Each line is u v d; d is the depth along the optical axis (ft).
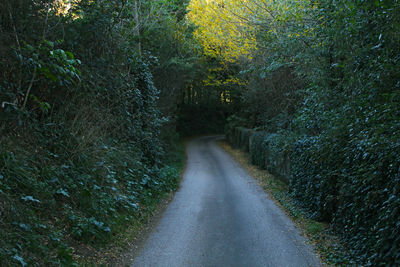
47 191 17.15
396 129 15.67
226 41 60.23
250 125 84.79
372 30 20.42
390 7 17.42
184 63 60.95
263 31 42.01
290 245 19.83
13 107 17.54
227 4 51.19
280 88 49.37
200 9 64.28
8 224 13.50
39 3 21.54
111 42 30.32
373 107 18.60
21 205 14.79
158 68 55.36
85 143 23.09
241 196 34.78
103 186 22.95
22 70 18.62
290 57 37.78
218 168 58.49
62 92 23.07
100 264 15.70
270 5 39.01
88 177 21.59
